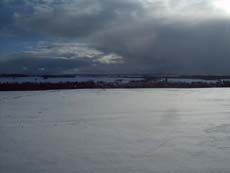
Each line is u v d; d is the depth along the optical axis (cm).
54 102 1462
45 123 877
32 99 1609
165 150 581
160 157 532
